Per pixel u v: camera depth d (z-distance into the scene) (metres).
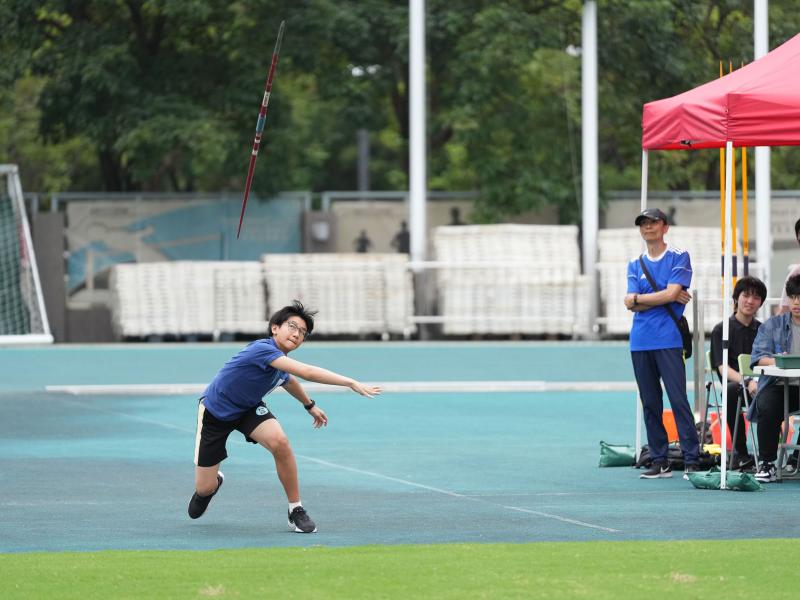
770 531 31.39
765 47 99.19
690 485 39.34
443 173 143.25
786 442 40.56
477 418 57.50
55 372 79.50
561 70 111.56
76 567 26.47
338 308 103.94
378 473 41.94
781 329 41.06
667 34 116.19
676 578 25.05
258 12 116.56
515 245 105.38
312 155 170.25
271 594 23.81
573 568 26.19
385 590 24.14
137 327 103.12
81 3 113.00
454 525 32.31
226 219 111.56
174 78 114.31
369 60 119.81
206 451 31.89
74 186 147.12
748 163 121.50
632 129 124.69
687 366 80.44
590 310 104.25
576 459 45.25
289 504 31.61
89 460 45.19
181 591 24.16
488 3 115.75
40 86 139.00
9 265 106.44
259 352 31.03
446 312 104.19
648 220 40.47
